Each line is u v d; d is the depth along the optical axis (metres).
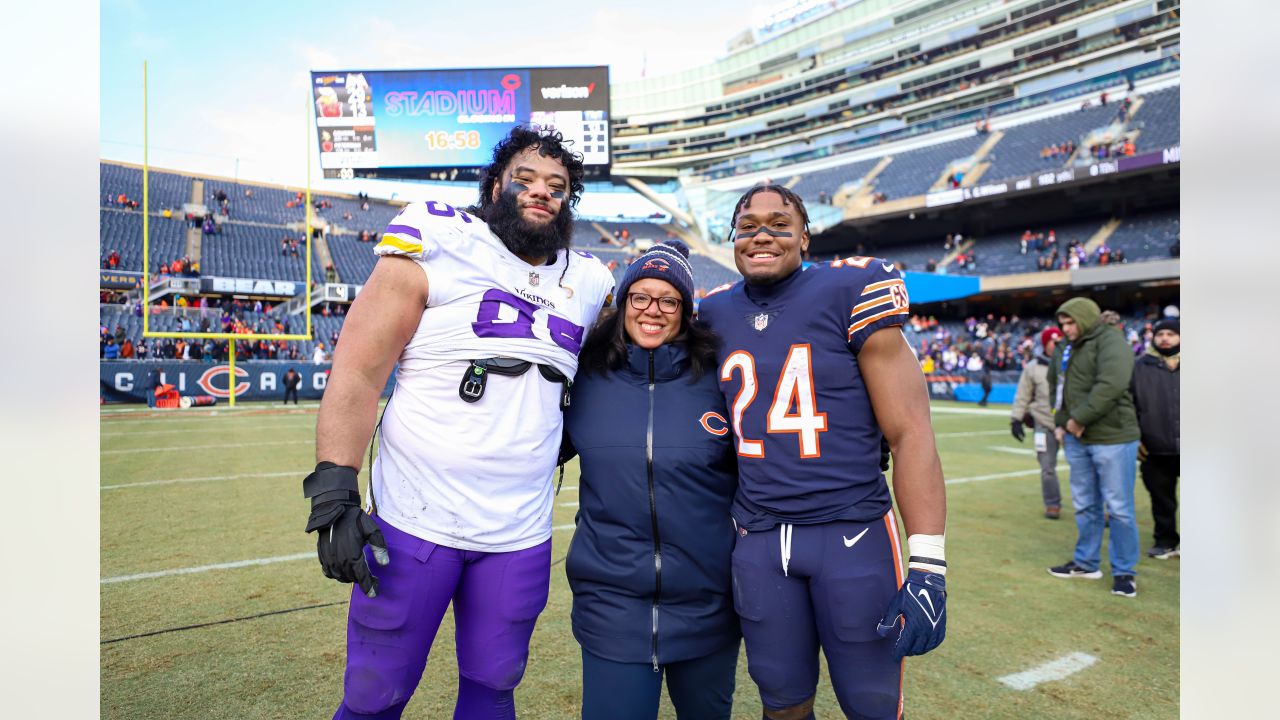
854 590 1.59
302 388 17.16
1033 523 5.05
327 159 26.41
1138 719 2.29
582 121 25.83
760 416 1.70
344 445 1.48
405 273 1.58
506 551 1.67
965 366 20.20
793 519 1.66
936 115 36.75
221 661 2.58
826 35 40.06
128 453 7.89
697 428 1.76
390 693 1.58
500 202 1.71
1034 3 32.66
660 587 1.71
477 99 25.88
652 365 1.84
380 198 34.09
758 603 1.67
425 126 26.20
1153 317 22.61
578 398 1.87
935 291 22.52
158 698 2.30
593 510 1.77
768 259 1.74
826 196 33.75
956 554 4.23
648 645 1.70
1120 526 3.50
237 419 12.27
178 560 3.84
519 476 1.67
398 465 1.62
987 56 34.31
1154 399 4.14
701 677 1.81
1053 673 2.62
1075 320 3.63
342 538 1.41
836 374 1.66
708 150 44.53
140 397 15.42
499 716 1.74
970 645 2.87
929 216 28.47
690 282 1.85
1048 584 3.66
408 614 1.58
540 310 1.71
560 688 2.45
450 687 2.47
